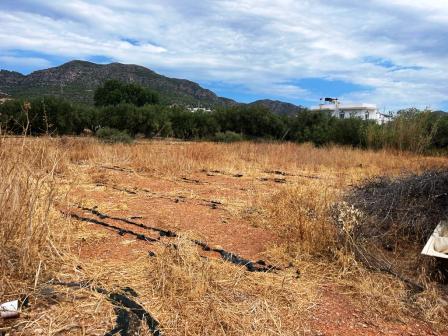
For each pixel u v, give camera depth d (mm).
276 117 24422
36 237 3273
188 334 2467
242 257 3838
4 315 2426
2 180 3293
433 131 16344
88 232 4152
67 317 2523
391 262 3814
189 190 7031
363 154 13906
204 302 2801
